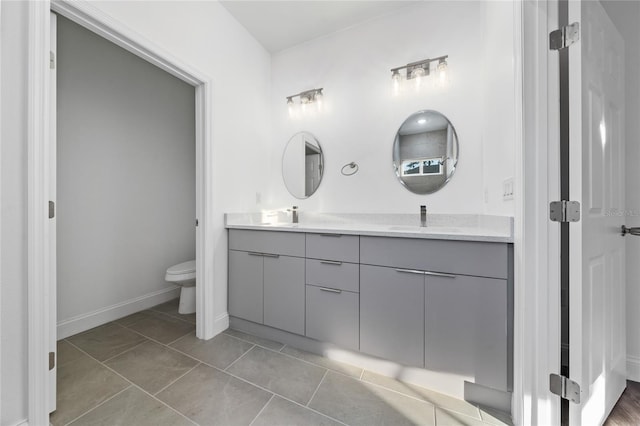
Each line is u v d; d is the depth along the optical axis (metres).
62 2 1.11
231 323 2.03
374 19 2.14
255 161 2.37
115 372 1.46
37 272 1.02
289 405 1.22
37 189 1.02
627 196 1.42
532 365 1.05
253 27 2.24
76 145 1.99
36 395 1.02
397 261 1.40
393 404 1.23
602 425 1.10
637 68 1.40
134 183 2.39
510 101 1.20
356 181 2.21
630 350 1.41
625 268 1.39
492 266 1.19
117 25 1.30
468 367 1.24
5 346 0.96
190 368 1.50
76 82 1.99
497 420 1.14
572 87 0.98
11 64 0.97
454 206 1.88
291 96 2.46
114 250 2.22
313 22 2.18
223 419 1.13
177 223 2.79
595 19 1.07
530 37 1.04
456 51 1.87
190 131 2.96
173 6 1.61
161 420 1.13
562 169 1.08
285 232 1.76
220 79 1.97
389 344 1.42
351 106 2.24
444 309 1.29
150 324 2.10
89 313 2.04
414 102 2.00
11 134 0.97
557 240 1.02
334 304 1.59
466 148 1.84
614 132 1.23
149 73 2.53
